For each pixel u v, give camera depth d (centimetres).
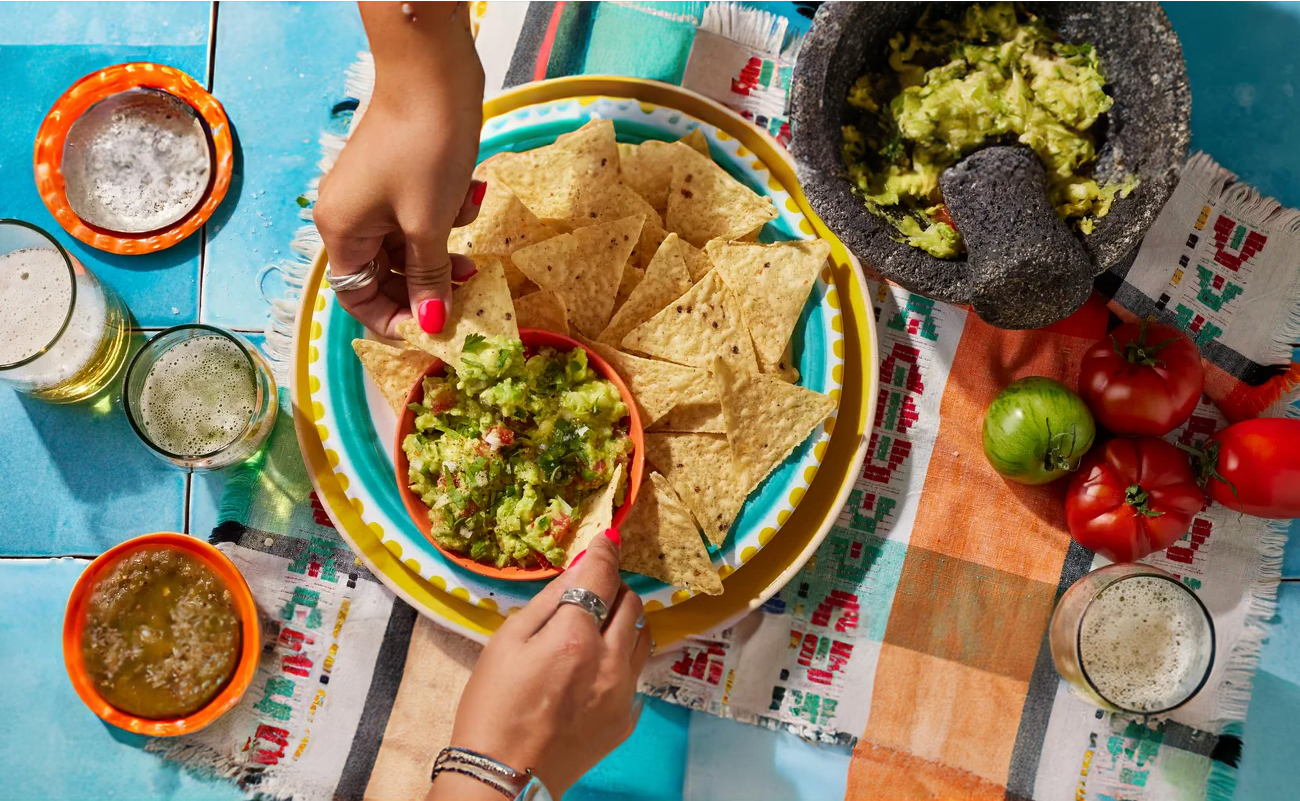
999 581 82
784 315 77
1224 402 83
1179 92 71
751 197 78
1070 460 78
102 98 83
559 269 77
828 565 82
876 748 81
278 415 83
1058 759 81
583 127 76
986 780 81
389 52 63
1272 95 84
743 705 81
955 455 82
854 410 80
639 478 75
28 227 78
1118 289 82
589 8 84
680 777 81
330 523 82
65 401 83
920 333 83
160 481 83
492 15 84
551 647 67
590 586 69
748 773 81
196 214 83
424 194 66
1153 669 80
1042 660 82
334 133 85
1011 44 75
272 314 83
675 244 77
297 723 81
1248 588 82
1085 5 73
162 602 79
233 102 85
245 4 85
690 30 84
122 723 78
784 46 84
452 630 79
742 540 78
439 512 74
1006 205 72
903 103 75
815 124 74
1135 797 81
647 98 81
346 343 79
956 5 76
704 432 78
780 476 79
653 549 76
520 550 74
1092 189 74
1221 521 82
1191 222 83
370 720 81
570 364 76
